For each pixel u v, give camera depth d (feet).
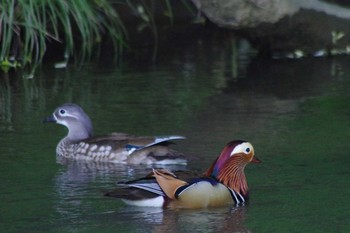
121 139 47.70
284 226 37.93
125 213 39.24
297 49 70.90
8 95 59.67
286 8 68.69
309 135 50.47
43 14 63.26
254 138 50.01
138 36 75.20
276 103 57.52
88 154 47.85
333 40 71.00
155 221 38.34
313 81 63.26
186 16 78.13
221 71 66.39
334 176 43.86
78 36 71.05
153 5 76.79
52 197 41.32
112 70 66.39
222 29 75.77
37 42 63.67
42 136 51.03
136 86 61.72
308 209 39.73
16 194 41.73
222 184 40.45
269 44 70.59
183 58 70.23
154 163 46.83
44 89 61.05
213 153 47.44
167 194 39.68
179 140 49.62
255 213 39.37
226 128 51.93
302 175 44.04
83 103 57.52
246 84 62.54
